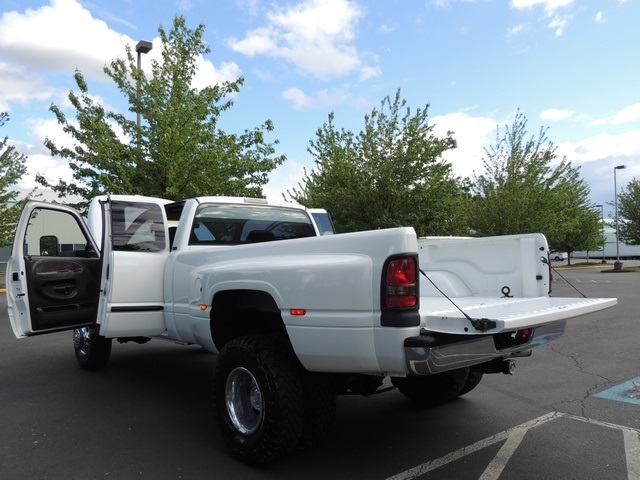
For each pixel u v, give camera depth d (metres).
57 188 14.41
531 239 4.51
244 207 5.50
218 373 3.97
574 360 7.25
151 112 14.19
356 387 3.86
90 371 6.77
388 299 3.12
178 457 3.93
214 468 3.72
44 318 5.14
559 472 3.60
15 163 22.30
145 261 5.00
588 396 5.46
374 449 4.07
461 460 3.83
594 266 44.09
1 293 18.98
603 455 3.89
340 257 3.40
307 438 3.71
